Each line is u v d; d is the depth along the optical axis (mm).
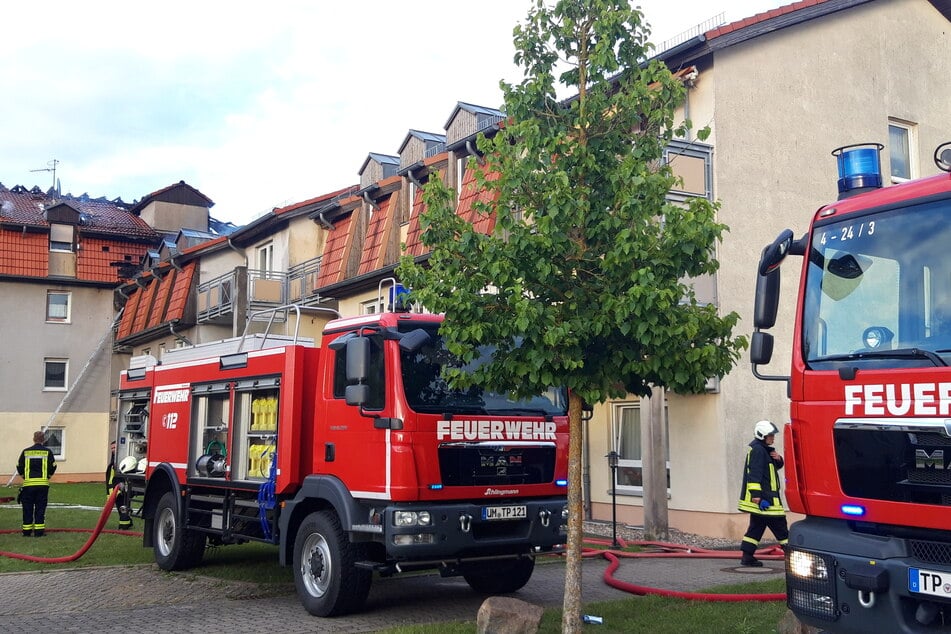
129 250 39125
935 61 17016
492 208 6793
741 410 13570
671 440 14281
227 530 9844
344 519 7973
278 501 8992
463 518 7852
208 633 7469
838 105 15430
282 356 9094
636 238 6035
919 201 5395
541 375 6262
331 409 8477
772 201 14391
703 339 6434
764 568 10422
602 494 15688
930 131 16688
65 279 36844
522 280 6352
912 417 4977
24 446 35531
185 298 31297
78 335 37344
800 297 5863
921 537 4895
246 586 9734
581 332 6137
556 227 6219
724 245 13805
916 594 4754
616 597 8875
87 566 11266
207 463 10273
